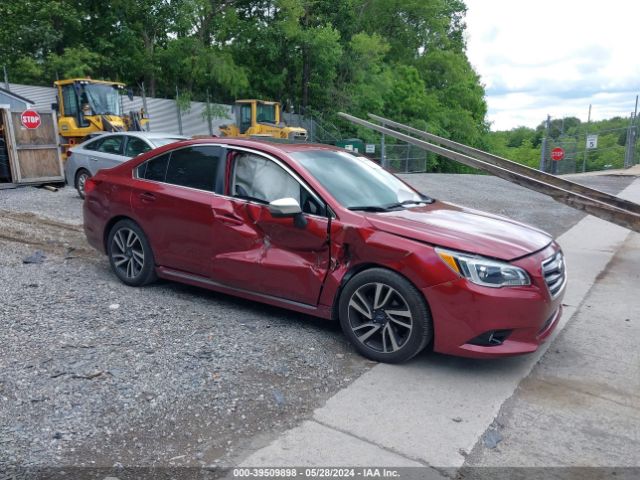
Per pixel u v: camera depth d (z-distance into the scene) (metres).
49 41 29.86
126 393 3.41
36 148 13.87
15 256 6.75
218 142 5.10
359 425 3.24
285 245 4.49
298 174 4.56
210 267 4.91
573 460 3.01
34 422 3.07
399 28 53.53
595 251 8.55
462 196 14.99
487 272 3.74
